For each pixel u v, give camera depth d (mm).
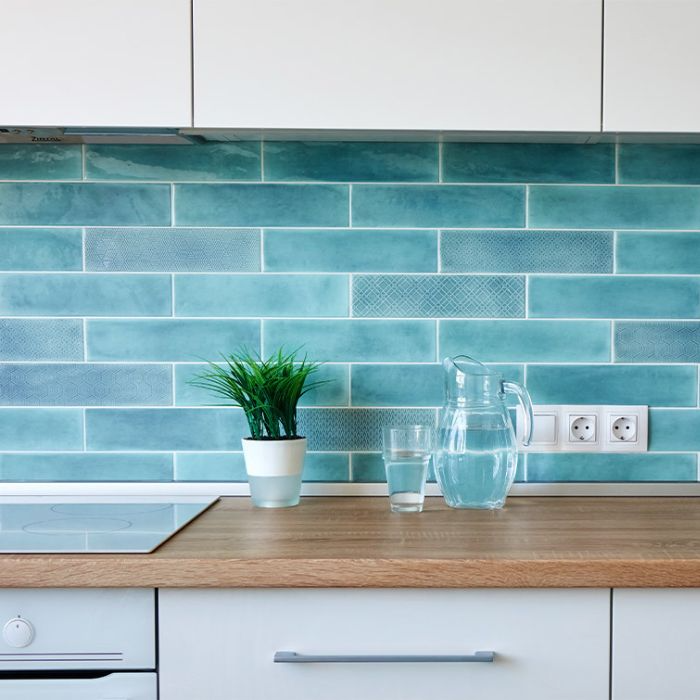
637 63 1409
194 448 1718
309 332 1711
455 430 1531
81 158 1700
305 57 1400
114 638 1180
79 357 1714
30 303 1708
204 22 1396
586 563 1149
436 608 1174
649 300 1713
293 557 1163
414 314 1711
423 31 1401
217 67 1398
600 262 1710
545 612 1173
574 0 1406
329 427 1717
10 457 1716
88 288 1709
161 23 1396
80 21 1396
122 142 1646
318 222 1704
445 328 1710
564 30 1405
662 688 1170
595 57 1406
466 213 1705
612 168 1704
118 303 1711
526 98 1405
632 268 1711
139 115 1398
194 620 1175
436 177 1701
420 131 1423
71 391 1716
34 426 1716
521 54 1405
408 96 1403
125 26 1397
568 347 1714
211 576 1154
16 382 1715
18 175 1699
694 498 1666
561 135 1484
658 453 1718
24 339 1712
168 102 1398
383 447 1563
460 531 1346
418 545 1240
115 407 1716
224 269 1707
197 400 1716
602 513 1507
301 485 1700
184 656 1176
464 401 1534
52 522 1417
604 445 1711
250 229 1705
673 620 1169
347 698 1176
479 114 1406
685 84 1408
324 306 1710
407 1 1400
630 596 1171
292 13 1398
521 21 1405
